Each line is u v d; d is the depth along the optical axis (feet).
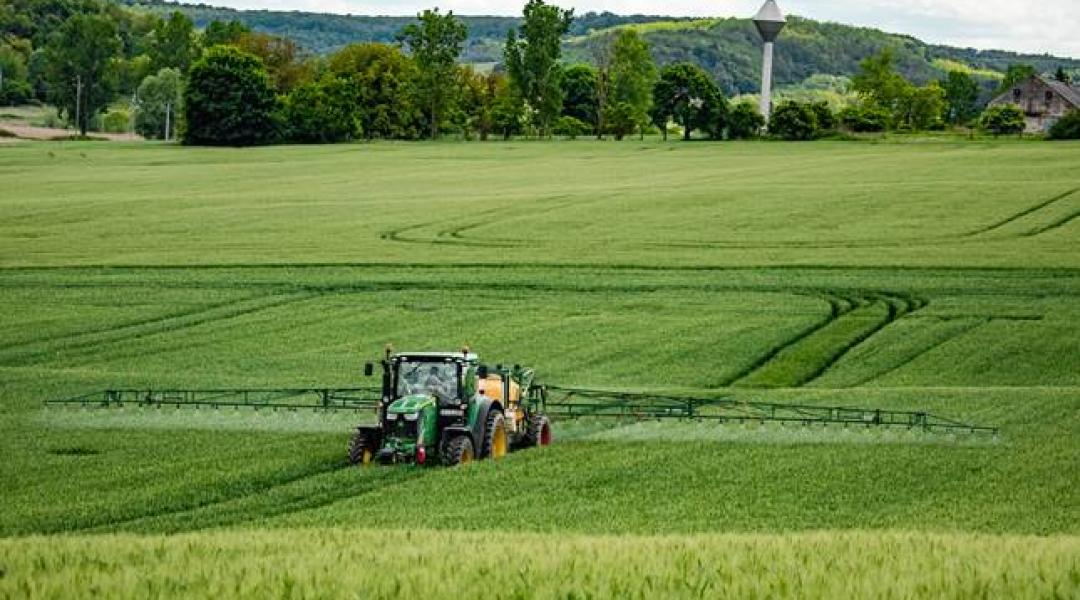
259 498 230.48
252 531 188.96
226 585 139.95
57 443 285.64
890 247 644.69
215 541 173.27
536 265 601.62
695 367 421.59
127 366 416.87
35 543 172.35
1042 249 631.97
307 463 263.49
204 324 485.15
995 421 321.73
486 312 506.48
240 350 441.68
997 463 269.03
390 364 269.64
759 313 503.61
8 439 290.15
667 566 151.12
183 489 237.04
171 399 349.20
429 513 217.15
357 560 154.51
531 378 295.89
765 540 175.83
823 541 174.70
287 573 145.59
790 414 333.62
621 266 598.75
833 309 510.99
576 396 363.56
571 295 537.65
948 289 542.98
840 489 242.78
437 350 439.63
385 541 173.78
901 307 513.86
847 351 448.65
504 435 278.67
